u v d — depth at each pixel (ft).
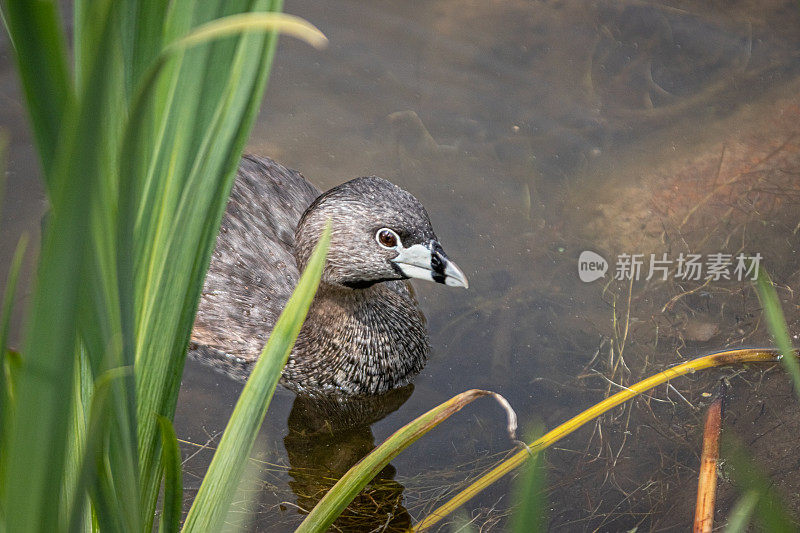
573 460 28.17
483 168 39.81
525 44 44.80
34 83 6.91
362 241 28.32
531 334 32.91
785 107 42.34
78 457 10.51
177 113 8.73
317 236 28.86
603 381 31.04
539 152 40.47
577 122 41.68
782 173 39.73
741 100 42.63
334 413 30.50
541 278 35.22
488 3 46.39
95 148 6.40
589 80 43.34
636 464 27.99
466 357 32.04
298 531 12.95
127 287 8.46
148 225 9.18
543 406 29.99
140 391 10.34
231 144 9.48
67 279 6.86
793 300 34.53
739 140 40.93
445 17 45.96
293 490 26.61
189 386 30.45
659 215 38.04
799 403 30.14
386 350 30.66
